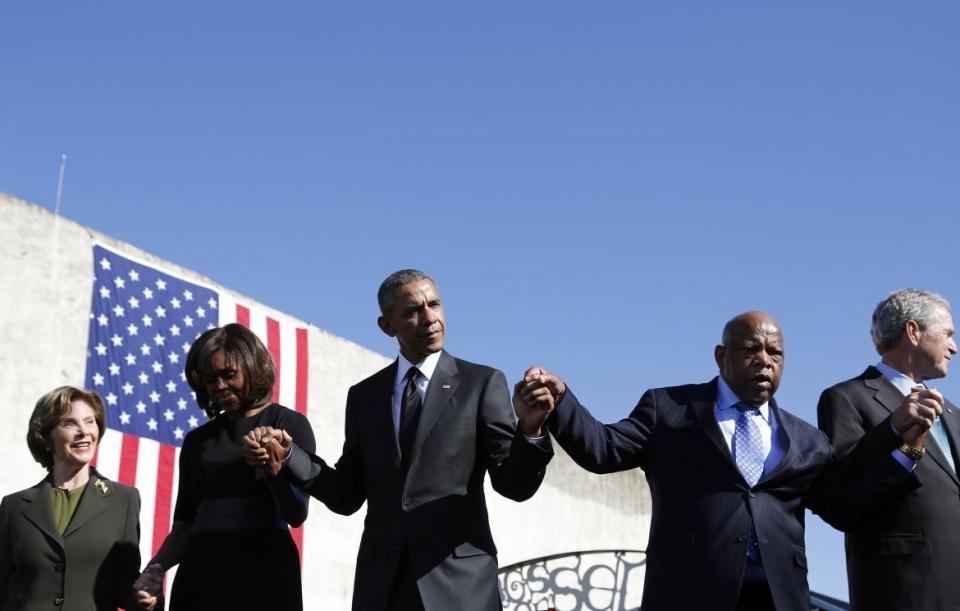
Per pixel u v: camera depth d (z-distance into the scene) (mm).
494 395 4996
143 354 12102
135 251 12430
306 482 4801
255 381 5332
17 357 11047
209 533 5039
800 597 4578
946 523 5051
